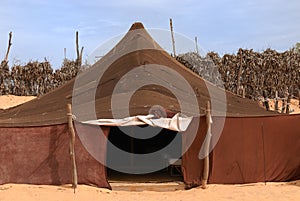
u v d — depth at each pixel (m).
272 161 13.12
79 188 11.86
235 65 25.95
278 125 13.21
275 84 25.94
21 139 12.25
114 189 12.55
